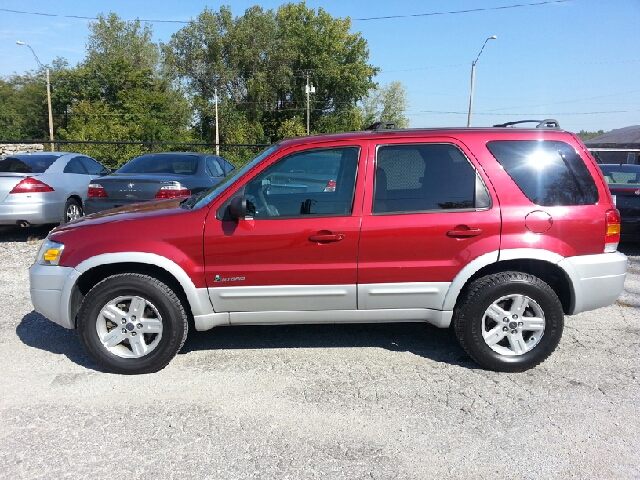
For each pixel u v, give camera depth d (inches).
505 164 159.3
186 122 2143.2
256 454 121.4
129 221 159.9
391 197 158.6
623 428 131.7
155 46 2428.6
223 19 2055.9
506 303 162.6
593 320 209.5
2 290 244.7
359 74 2315.5
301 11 2255.2
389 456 120.6
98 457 120.0
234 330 199.8
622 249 346.0
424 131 163.9
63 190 358.9
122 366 159.8
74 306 162.9
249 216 156.9
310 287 158.7
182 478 112.9
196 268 156.6
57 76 2021.4
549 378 159.0
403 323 207.6
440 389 152.1
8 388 152.5
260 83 2096.5
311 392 150.4
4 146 775.1
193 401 145.5
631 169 336.2
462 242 157.1
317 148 161.0
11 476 113.0
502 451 122.4
